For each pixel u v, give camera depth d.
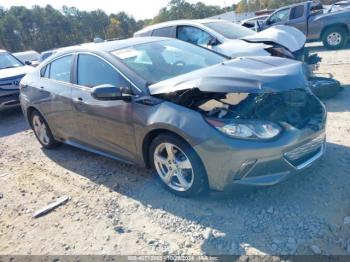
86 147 4.62
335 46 11.97
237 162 2.97
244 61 3.66
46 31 79.94
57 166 4.88
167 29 8.23
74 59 4.49
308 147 3.22
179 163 3.41
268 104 3.32
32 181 4.51
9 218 3.71
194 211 3.30
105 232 3.21
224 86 3.00
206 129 3.05
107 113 3.89
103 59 4.03
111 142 4.07
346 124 4.83
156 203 3.53
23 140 6.34
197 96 3.37
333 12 11.91
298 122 3.21
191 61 4.21
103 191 3.95
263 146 2.92
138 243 2.99
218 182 3.12
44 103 4.96
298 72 3.22
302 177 3.57
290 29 7.72
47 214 3.66
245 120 3.04
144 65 3.90
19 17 76.81
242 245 2.78
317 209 3.07
